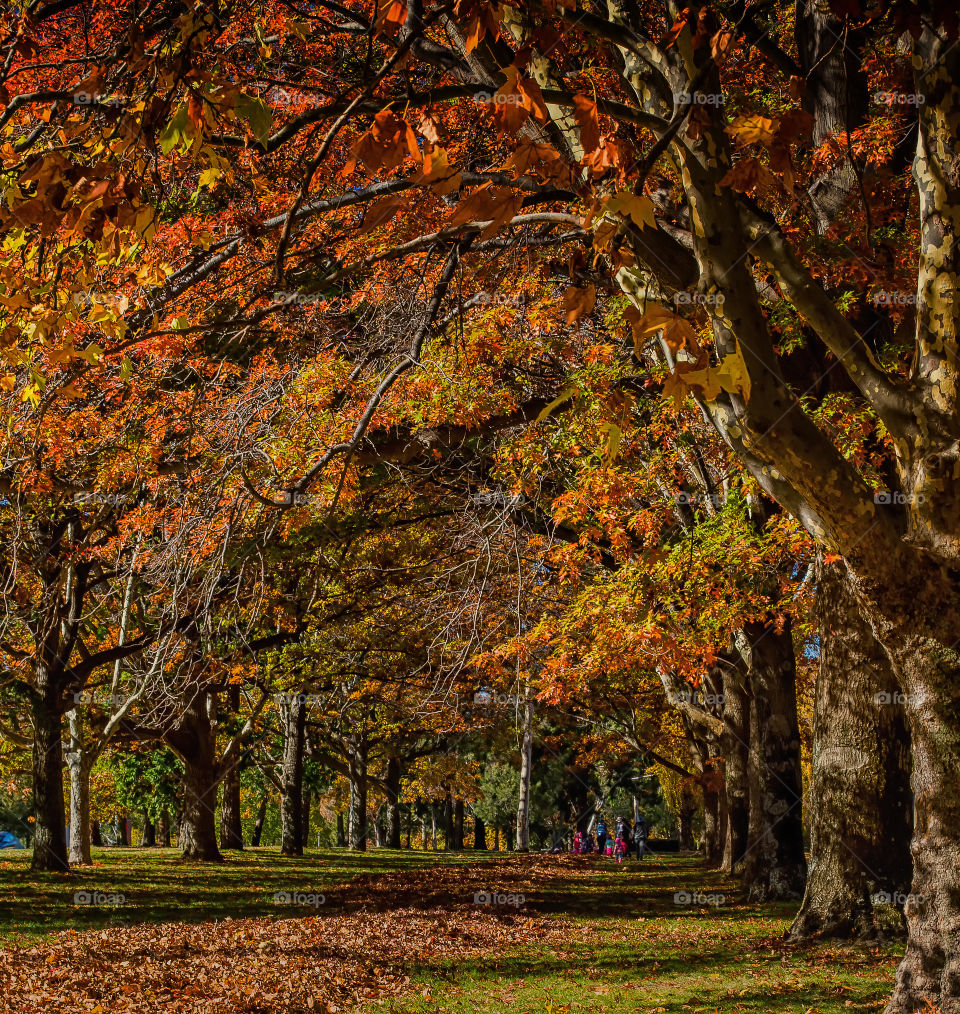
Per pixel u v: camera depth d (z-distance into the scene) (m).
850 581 6.54
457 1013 9.18
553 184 5.51
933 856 6.86
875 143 9.76
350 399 12.65
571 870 30.05
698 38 4.48
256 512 11.79
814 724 12.94
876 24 10.30
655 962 11.90
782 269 5.61
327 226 10.41
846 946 11.91
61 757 23.84
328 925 14.77
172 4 5.03
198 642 15.67
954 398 5.89
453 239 7.26
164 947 12.51
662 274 5.56
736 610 13.84
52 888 19.92
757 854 18.45
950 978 6.83
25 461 10.70
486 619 14.59
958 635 6.34
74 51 8.49
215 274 10.02
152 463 12.57
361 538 19.45
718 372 2.91
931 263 5.90
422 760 51.38
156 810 41.34
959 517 5.98
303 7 9.07
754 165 3.88
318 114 5.40
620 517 14.30
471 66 5.34
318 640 25.61
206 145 3.98
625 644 14.51
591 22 5.24
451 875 26.52
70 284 4.64
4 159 4.93
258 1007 9.27
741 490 13.98
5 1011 8.83
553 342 13.92
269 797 50.50
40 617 21.11
